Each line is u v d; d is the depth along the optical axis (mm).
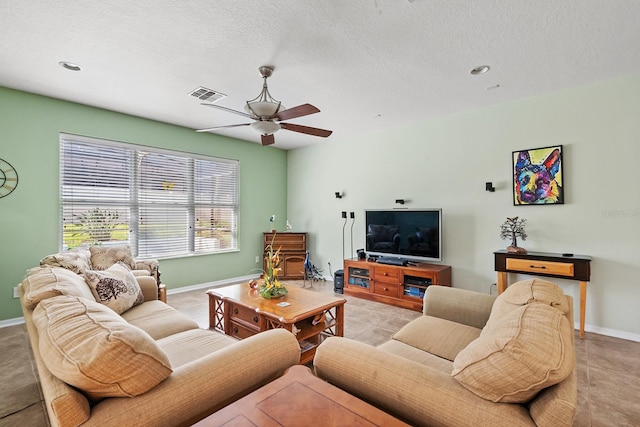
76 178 3699
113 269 2502
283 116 2672
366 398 1226
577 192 3174
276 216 6027
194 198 4828
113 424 902
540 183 3359
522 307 1252
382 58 2602
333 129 4738
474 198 3844
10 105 3242
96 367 906
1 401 1964
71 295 1496
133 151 4160
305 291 2969
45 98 3455
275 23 2127
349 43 2377
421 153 4312
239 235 5410
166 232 4512
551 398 872
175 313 2387
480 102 3613
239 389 1225
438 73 2875
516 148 3533
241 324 2686
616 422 1762
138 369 973
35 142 3396
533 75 2916
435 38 2307
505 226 3553
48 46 2412
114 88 3229
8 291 3242
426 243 3959
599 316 3064
